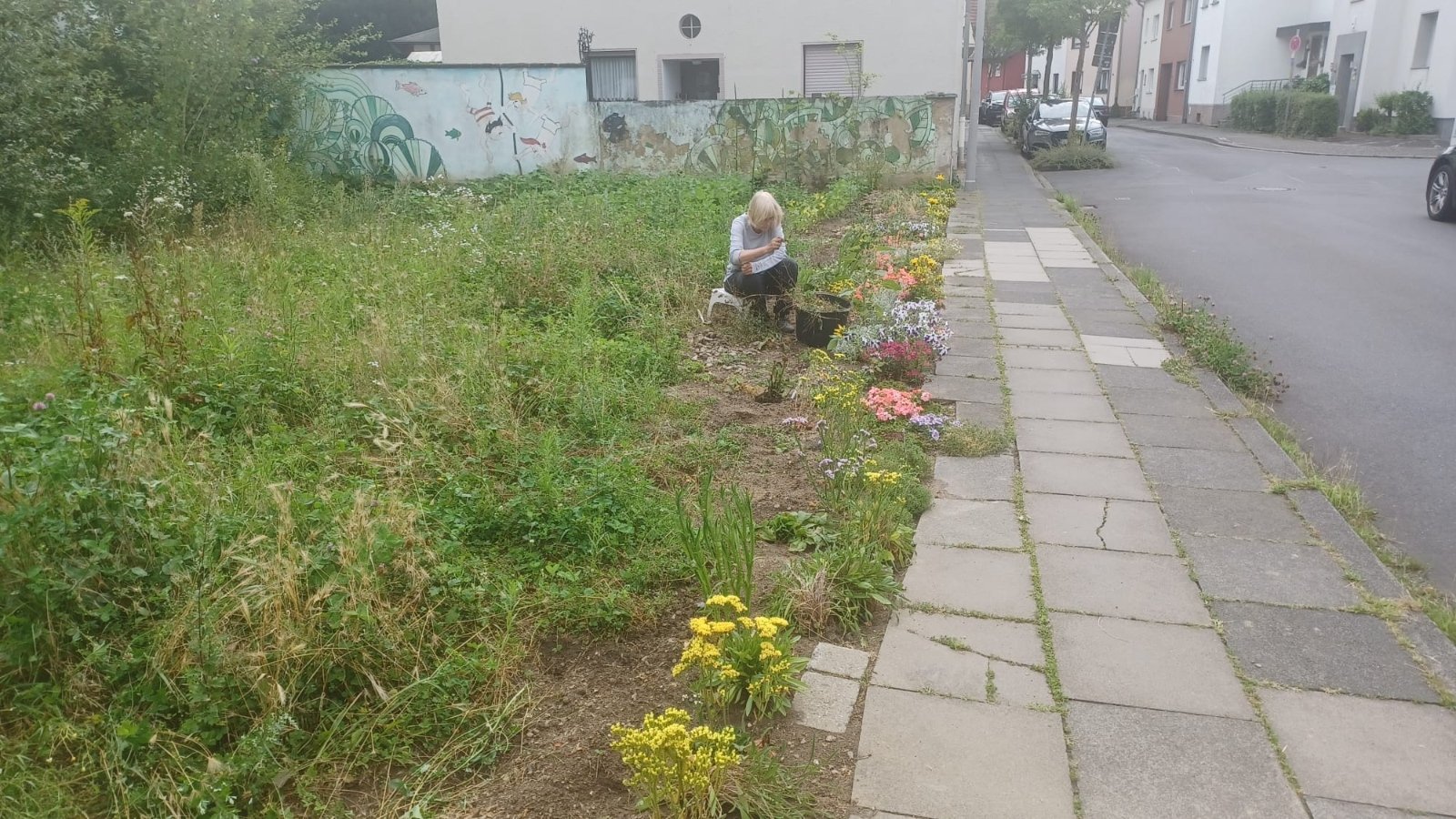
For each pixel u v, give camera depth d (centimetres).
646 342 675
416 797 275
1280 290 989
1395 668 342
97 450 324
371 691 308
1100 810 278
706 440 523
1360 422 617
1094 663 346
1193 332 755
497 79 1700
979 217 1479
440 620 342
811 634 363
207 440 439
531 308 742
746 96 2112
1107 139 3397
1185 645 356
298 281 730
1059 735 308
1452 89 2844
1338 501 481
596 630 355
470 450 477
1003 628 368
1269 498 481
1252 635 362
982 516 462
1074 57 6444
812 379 609
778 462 506
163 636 296
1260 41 4012
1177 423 587
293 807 271
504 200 1373
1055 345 761
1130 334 795
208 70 1149
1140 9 5459
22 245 827
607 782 285
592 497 429
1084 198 1783
